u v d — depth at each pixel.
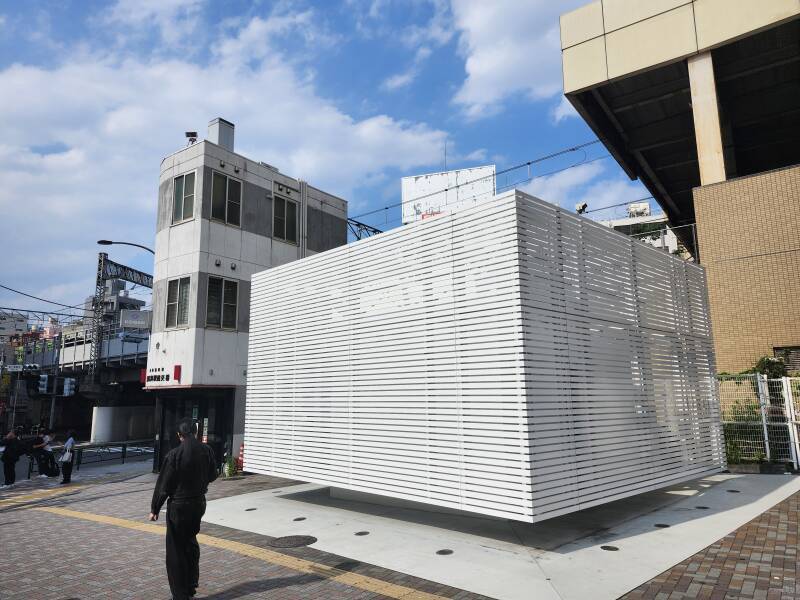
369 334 8.66
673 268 9.84
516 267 6.57
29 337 57.34
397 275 8.30
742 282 12.87
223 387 15.70
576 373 7.09
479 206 7.16
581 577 5.42
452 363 7.22
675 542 6.45
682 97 17.91
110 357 36.38
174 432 16.30
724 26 13.68
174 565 4.95
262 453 10.74
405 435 7.75
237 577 5.71
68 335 44.19
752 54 15.16
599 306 7.79
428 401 7.47
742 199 13.09
